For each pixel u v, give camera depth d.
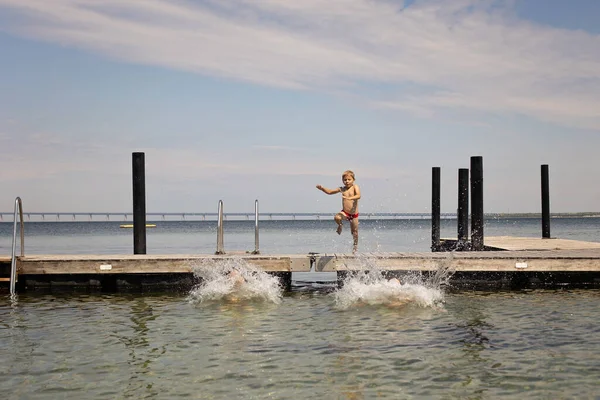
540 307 10.83
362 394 6.06
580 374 6.62
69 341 8.33
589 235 43.72
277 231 69.62
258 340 8.27
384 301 11.24
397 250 26.94
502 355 7.40
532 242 20.00
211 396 6.03
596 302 11.42
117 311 10.73
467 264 13.02
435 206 22.77
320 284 14.64
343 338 8.34
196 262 13.05
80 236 54.69
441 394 6.04
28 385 6.37
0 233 66.69
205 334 8.70
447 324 9.27
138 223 14.78
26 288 13.55
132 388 6.27
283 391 6.16
